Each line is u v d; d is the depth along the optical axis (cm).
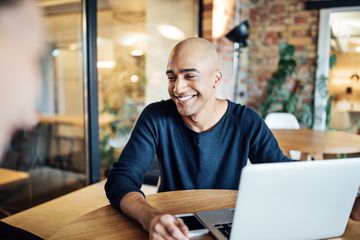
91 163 232
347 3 354
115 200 98
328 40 371
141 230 86
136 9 350
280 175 70
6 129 287
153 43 355
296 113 389
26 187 296
